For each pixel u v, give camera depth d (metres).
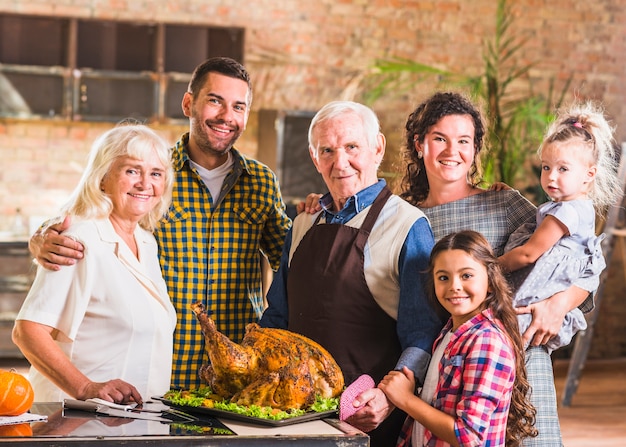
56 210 8.46
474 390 2.63
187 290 3.38
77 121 8.04
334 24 8.84
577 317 3.25
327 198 3.16
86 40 8.29
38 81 7.96
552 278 3.18
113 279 2.87
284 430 2.31
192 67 8.44
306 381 2.49
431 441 2.71
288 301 3.13
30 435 2.20
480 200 3.29
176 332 3.37
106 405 2.51
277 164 8.24
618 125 9.08
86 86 8.04
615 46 9.15
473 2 8.98
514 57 9.02
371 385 2.73
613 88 9.12
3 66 7.88
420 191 3.40
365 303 2.95
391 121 8.89
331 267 2.98
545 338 3.15
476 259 2.75
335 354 2.95
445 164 3.21
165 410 2.52
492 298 2.76
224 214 3.46
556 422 3.16
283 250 3.25
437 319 2.89
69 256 2.81
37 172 8.44
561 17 9.08
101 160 2.92
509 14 9.03
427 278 2.89
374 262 2.95
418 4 8.93
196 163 3.47
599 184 3.46
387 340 2.98
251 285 3.51
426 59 8.95
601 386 7.73
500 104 8.95
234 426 2.35
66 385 2.68
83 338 2.87
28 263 7.57
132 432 2.24
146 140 2.94
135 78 8.09
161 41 8.27
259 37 8.75
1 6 8.24
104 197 2.91
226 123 3.39
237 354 2.48
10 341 7.54
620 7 9.13
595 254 3.26
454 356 2.70
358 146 2.99
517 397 2.79
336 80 8.86
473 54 8.98
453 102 3.24
